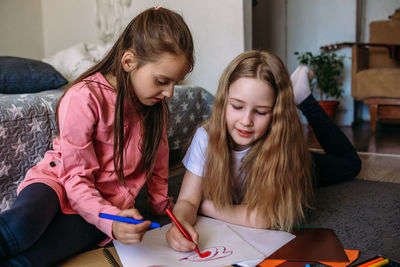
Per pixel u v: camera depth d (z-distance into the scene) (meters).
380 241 0.91
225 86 0.91
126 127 0.92
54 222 0.81
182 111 1.77
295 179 0.98
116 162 0.91
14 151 1.04
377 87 2.85
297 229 0.96
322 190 1.36
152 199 1.10
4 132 1.02
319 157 1.38
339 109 3.45
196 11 2.21
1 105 1.03
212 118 0.96
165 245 0.84
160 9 0.87
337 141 1.42
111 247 0.85
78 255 0.83
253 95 0.84
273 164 0.93
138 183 0.99
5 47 2.59
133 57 0.82
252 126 0.87
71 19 2.78
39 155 1.11
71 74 1.90
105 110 0.88
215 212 1.00
